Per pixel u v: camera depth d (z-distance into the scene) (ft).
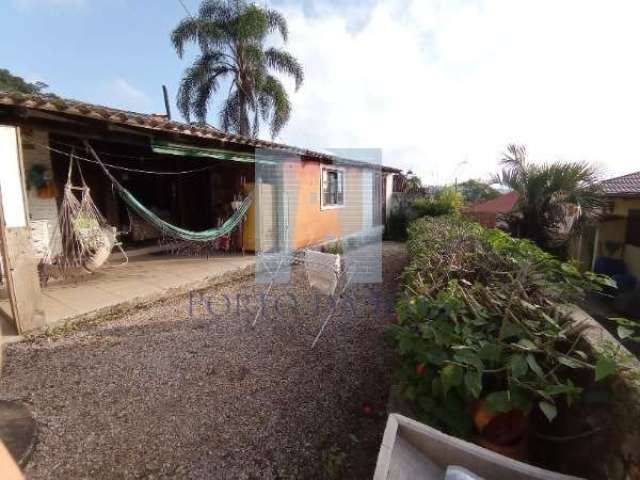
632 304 15.88
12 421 6.95
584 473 4.58
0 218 10.00
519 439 5.02
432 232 14.65
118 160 23.17
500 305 5.98
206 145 18.19
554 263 7.65
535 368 4.63
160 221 16.61
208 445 6.55
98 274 17.13
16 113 11.32
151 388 8.30
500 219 28.78
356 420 7.38
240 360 9.74
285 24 43.91
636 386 3.88
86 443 6.50
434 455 3.84
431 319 5.64
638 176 27.40
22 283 10.54
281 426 7.12
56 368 9.07
